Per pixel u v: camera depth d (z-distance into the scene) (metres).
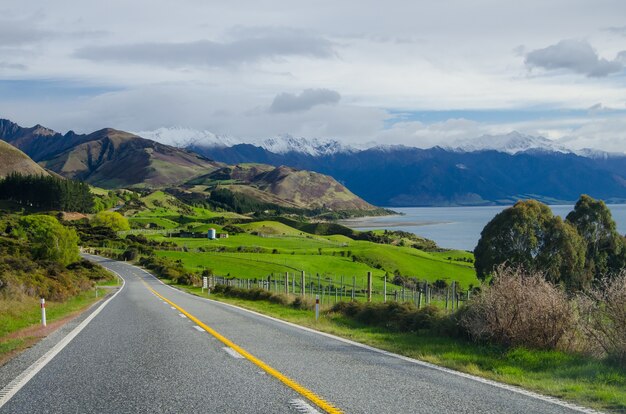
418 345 13.77
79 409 7.20
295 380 8.88
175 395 7.90
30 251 86.69
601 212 52.72
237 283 62.31
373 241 178.00
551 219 49.81
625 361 10.66
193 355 11.55
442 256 122.56
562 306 12.51
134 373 9.60
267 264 100.50
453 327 15.20
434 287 63.12
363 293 56.56
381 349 13.07
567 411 7.21
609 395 8.08
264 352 11.98
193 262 104.25
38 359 11.18
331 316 22.19
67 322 19.66
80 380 9.03
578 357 11.59
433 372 9.91
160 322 19.17
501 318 13.10
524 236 49.03
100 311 25.05
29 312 25.34
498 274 14.04
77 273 74.69
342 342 14.12
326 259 107.06
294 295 32.47
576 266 49.31
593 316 11.75
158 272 91.56
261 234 193.00
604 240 52.88
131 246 144.00
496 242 50.56
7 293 29.95
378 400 7.60
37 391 8.24
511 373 10.10
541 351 12.16
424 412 7.00
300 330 16.81
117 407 7.28
